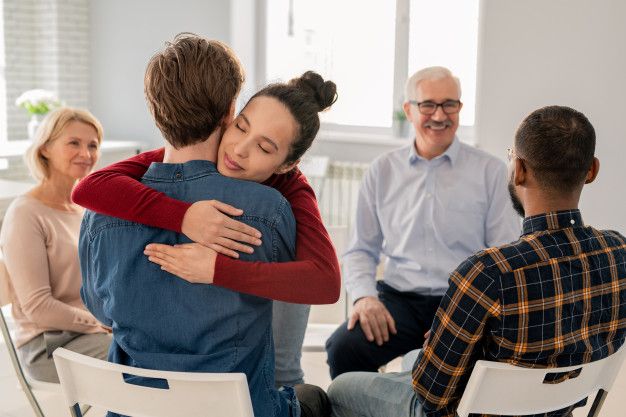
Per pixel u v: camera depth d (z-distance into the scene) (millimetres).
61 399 3223
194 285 1361
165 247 1357
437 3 5852
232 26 6379
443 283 2695
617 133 4422
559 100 4578
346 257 2854
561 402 1588
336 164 5926
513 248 1500
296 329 1927
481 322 1491
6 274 2391
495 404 1543
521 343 1494
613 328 1592
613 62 4371
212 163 1438
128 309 1379
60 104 6312
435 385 1580
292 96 1427
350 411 1893
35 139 2475
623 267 1589
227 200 1395
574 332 1525
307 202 1530
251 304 1397
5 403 3191
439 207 2732
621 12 4301
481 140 4879
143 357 1403
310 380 3508
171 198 1395
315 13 6367
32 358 2332
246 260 1383
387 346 2607
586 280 1523
